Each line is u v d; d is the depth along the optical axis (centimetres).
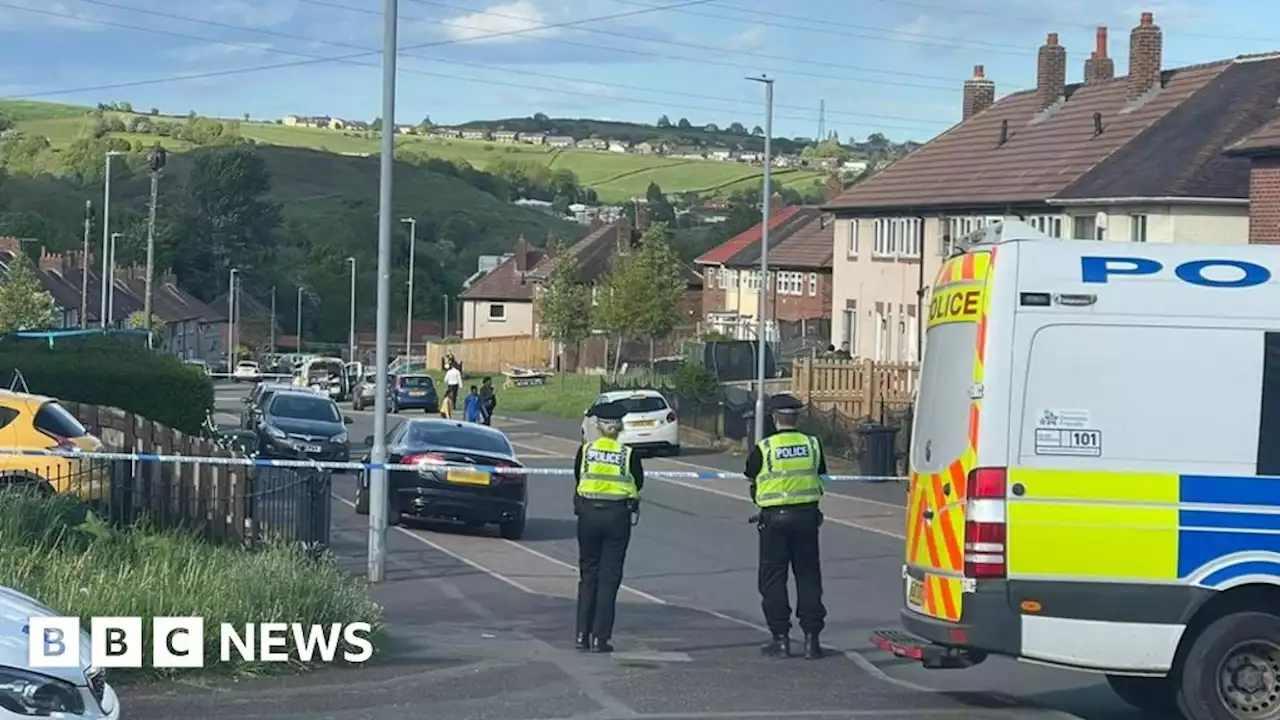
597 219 12569
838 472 3312
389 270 1712
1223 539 933
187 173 14762
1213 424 938
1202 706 931
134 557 1245
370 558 1670
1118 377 937
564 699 996
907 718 976
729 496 3053
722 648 1279
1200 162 4062
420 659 1127
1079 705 1097
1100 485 931
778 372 5759
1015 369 936
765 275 3653
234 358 9831
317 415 3231
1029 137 5253
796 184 16688
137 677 978
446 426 2297
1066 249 947
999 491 930
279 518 1608
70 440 1620
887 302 5528
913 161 5688
